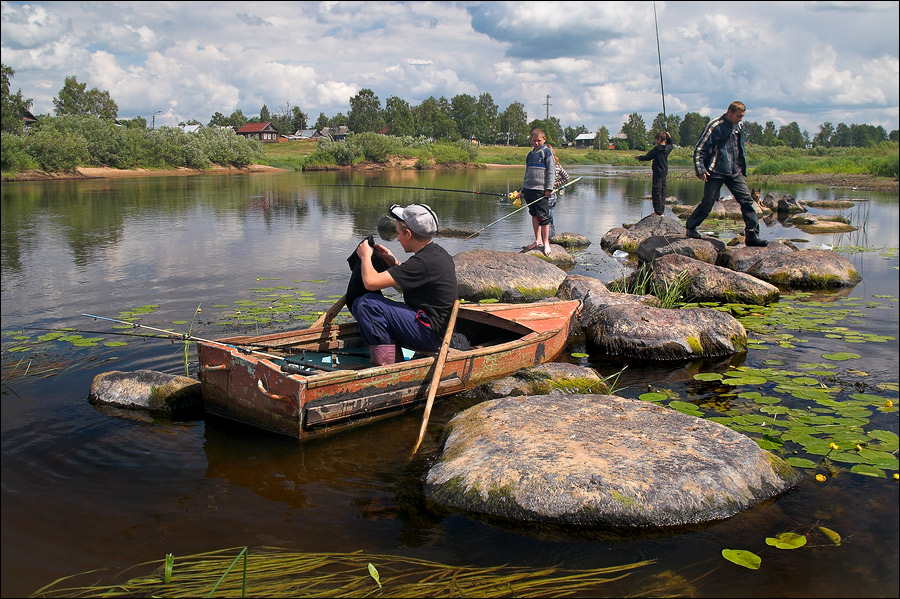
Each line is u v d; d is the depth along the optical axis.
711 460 3.42
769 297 7.89
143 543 2.92
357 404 4.24
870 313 7.27
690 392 4.93
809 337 6.32
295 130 115.38
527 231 14.40
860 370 5.31
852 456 3.71
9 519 3.08
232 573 2.71
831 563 2.81
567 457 3.40
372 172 47.62
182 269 9.37
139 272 9.12
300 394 3.95
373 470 3.68
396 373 4.40
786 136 124.62
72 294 7.73
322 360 5.06
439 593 2.59
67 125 39.09
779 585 2.66
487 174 44.75
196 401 4.56
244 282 8.48
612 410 4.00
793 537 2.98
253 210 18.33
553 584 2.67
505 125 128.25
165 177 37.81
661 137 13.23
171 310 6.95
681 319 5.98
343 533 3.03
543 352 5.55
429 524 3.12
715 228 15.19
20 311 6.91
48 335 5.88
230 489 3.43
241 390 4.23
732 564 2.81
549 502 3.14
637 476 3.24
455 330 6.13
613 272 9.96
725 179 10.59
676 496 3.15
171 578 2.66
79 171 36.38
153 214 16.98
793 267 9.12
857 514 3.20
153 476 3.56
